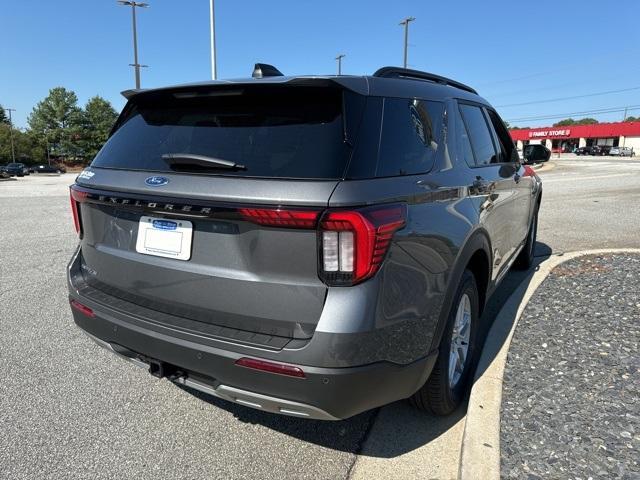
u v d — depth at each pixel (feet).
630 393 9.42
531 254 19.03
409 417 9.80
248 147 7.44
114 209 8.70
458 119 10.59
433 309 8.03
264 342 6.96
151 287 8.24
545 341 11.69
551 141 294.05
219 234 7.30
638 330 12.18
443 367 8.73
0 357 12.34
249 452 8.76
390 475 8.13
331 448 8.86
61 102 305.73
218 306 7.45
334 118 7.27
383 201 6.97
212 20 56.54
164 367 8.08
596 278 16.33
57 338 13.52
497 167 12.42
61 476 8.09
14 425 9.48
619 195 44.39
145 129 8.98
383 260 6.81
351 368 6.66
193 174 7.54
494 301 15.61
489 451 7.79
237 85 7.71
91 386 11.00
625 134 257.75
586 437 8.14
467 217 9.30
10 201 50.80
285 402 6.94
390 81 8.45
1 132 289.74
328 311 6.59
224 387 7.34
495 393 9.43
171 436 9.22
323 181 6.68
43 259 22.65
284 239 6.73
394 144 7.82
